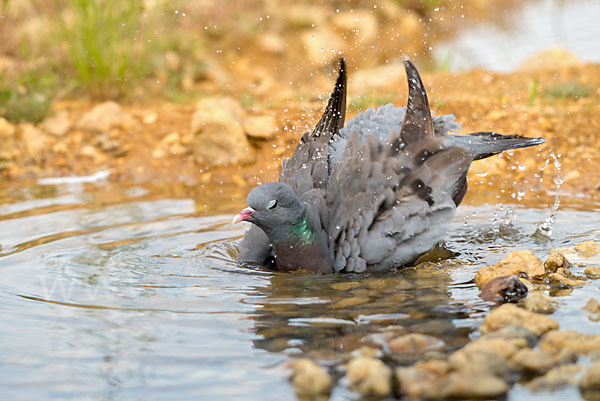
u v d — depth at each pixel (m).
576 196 13.28
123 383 6.95
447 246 10.92
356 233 9.78
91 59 17.81
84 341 7.82
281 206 9.61
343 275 9.82
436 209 9.84
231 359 7.38
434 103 16.55
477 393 6.53
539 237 11.22
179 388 6.86
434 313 8.42
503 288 8.84
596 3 25.58
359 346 7.59
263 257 10.44
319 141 11.12
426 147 10.05
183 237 11.41
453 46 23.12
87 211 12.79
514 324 7.81
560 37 22.42
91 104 17.64
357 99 17.09
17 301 8.91
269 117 16.20
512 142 10.95
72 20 18.53
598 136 14.99
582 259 10.10
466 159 10.02
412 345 7.52
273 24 23.30
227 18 22.89
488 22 25.16
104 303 8.85
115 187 14.45
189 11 22.25
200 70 19.83
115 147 15.88
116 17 18.19
